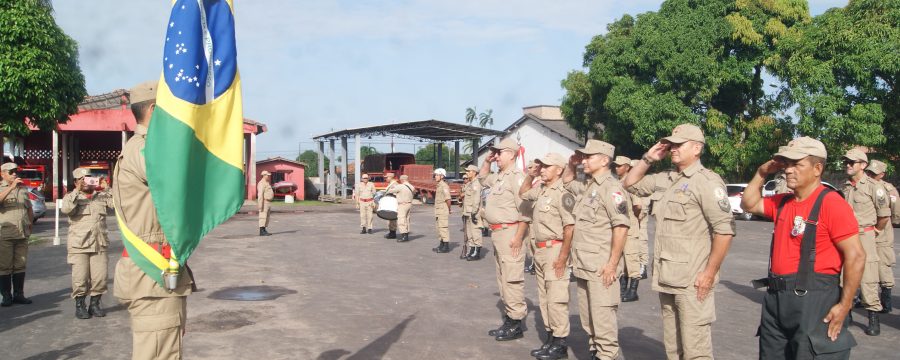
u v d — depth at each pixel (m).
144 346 3.75
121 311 8.43
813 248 4.13
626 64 28.52
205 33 3.83
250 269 12.05
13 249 8.69
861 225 7.64
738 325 7.97
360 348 6.75
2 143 20.39
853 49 22.80
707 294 4.82
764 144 27.14
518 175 7.20
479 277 11.36
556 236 6.44
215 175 3.88
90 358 6.34
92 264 8.02
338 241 17.19
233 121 4.00
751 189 4.61
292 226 22.05
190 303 8.89
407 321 7.96
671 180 5.20
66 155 38.41
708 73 26.55
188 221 3.65
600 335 5.82
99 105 35.97
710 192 4.77
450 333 7.41
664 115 26.89
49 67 19.14
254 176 39.75
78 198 7.92
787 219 4.30
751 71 26.86
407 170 43.06
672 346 5.12
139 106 3.88
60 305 8.78
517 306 7.14
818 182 4.26
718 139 27.81
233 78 4.02
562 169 6.53
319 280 10.90
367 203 19.75
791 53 24.80
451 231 20.72
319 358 6.38
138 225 3.71
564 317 6.43
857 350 6.96
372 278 11.16
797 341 4.14
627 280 9.91
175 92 3.62
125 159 3.73
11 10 18.42
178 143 3.59
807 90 24.05
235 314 8.24
